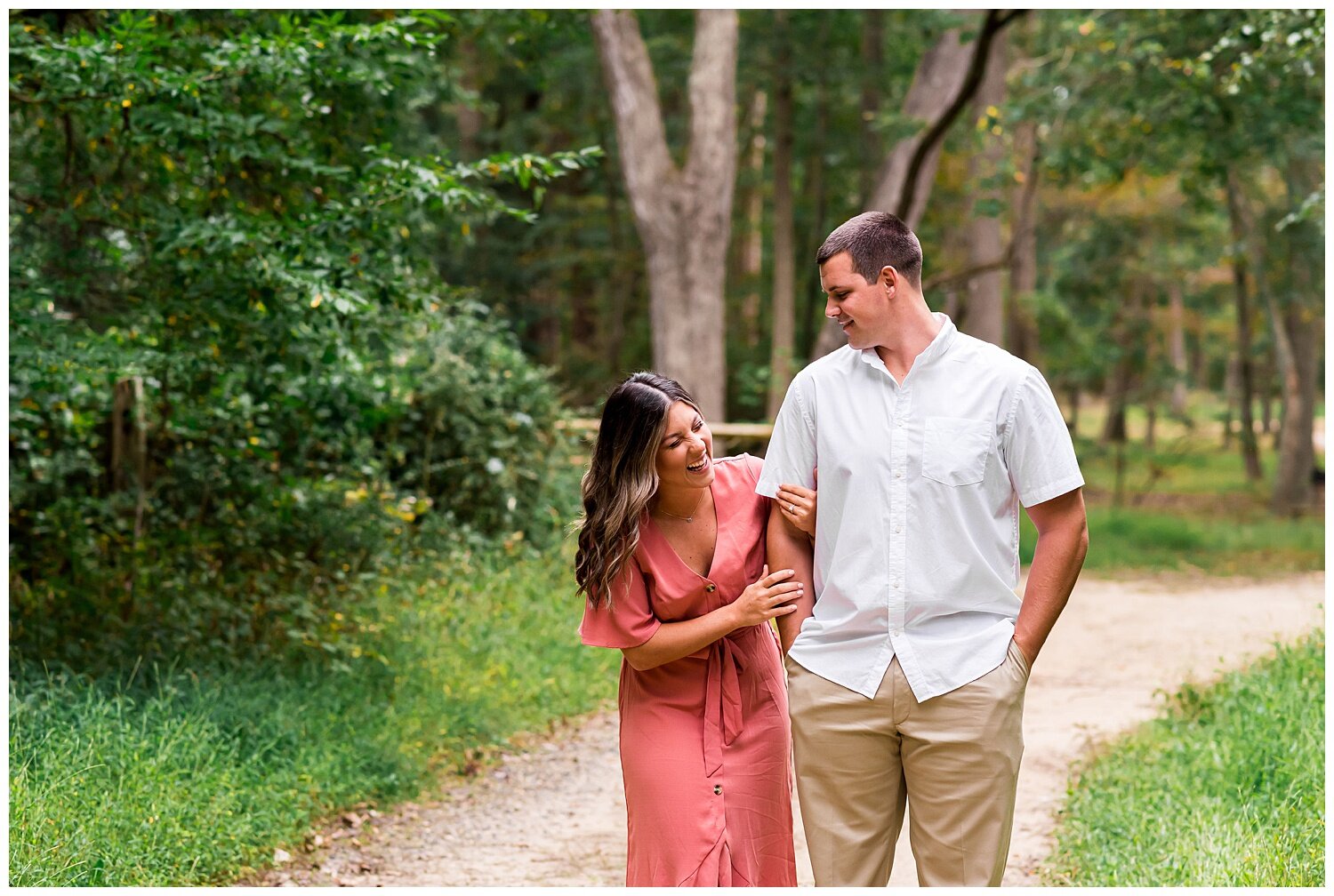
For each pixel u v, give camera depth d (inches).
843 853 122.1
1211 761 197.6
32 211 241.8
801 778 123.8
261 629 266.1
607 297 914.7
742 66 697.0
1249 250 759.7
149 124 213.6
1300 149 560.4
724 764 127.9
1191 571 556.1
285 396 266.5
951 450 117.8
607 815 213.8
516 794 225.1
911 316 121.0
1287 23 317.7
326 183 237.9
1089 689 316.5
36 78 217.6
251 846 175.9
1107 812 186.9
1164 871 157.6
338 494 316.8
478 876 181.0
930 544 118.3
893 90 797.9
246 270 219.0
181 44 220.8
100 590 257.4
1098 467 1089.4
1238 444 1325.0
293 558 289.7
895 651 119.0
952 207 814.5
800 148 807.1
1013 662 118.5
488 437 386.0
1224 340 1273.4
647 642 125.6
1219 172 480.1
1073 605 457.7
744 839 127.9
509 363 399.9
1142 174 661.9
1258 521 744.3
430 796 219.1
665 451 123.9
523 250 816.9
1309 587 500.7
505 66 777.6
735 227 901.8
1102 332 967.0
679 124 837.8
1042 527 120.3
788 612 125.1
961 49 548.1
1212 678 306.8
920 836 120.4
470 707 256.7
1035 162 527.2
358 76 226.7
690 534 129.6
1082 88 478.6
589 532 126.2
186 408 275.1
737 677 130.1
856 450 120.5
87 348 213.8
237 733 207.2
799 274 860.6
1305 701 212.8
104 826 162.9
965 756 117.1
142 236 236.7
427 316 255.6
